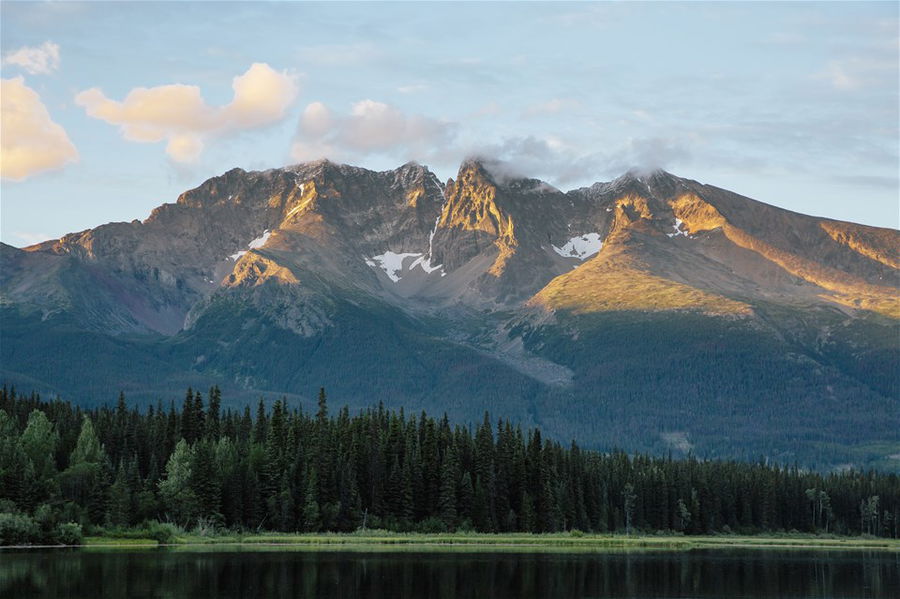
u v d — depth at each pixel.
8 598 175.88
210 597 181.50
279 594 187.25
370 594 191.62
